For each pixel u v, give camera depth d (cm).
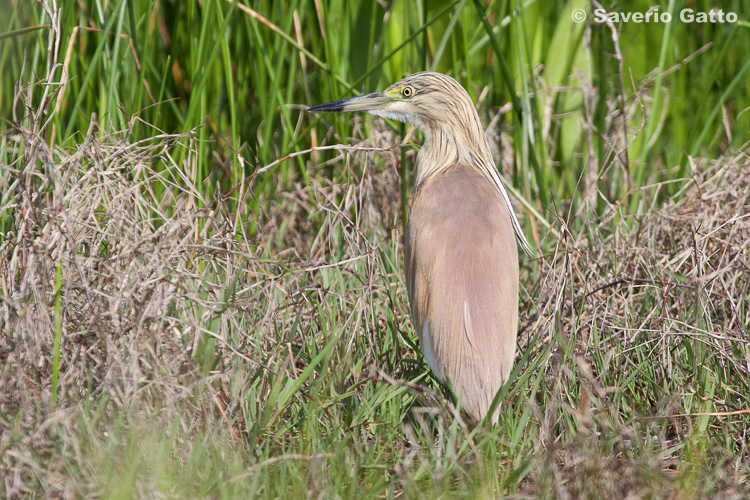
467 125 812
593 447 550
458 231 674
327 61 970
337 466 570
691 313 765
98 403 583
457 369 644
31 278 600
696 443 618
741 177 909
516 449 627
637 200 1023
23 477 527
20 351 589
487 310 645
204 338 642
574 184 1128
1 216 679
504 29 1119
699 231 818
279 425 640
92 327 608
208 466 554
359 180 1000
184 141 888
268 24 932
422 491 563
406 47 1038
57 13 740
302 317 776
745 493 548
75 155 655
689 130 1180
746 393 679
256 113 1095
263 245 868
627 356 721
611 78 1189
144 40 854
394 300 818
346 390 679
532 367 677
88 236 673
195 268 723
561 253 873
